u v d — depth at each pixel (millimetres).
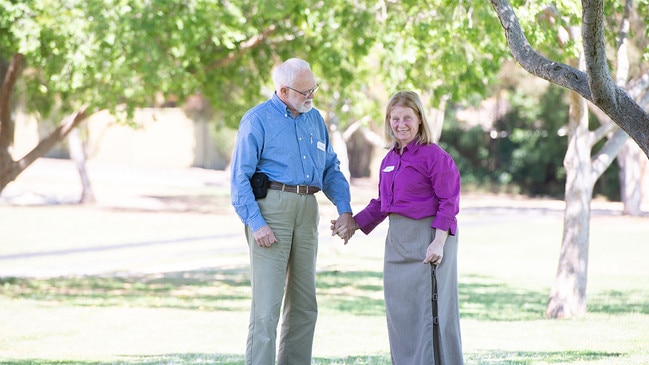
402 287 6883
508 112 53750
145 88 17031
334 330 13062
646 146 6664
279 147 7219
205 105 52594
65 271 22766
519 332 12516
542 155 52812
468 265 23766
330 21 16469
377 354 10273
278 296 7191
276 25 18984
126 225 34750
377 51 19688
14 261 24938
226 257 25562
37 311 15883
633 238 30016
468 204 46812
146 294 18516
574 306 14570
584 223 14641
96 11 15781
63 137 19297
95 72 16344
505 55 13672
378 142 36062
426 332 6781
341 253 26281
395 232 6918
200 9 15898
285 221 7215
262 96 21109
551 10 13242
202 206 43312
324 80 20562
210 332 13211
